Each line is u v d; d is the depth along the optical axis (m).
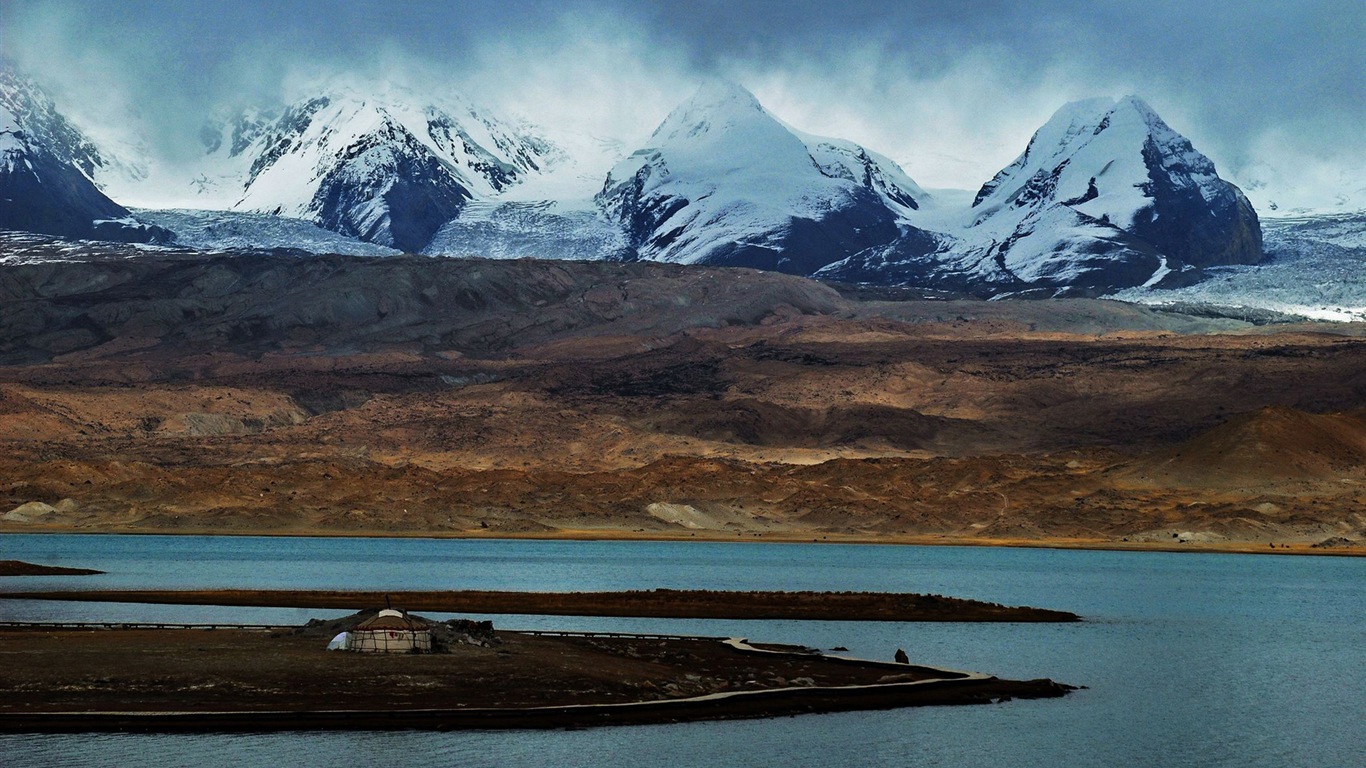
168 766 93.31
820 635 171.25
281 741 99.44
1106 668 148.00
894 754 104.69
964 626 184.38
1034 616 197.88
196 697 108.06
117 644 129.50
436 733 103.19
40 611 178.50
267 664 119.31
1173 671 147.38
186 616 175.12
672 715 111.88
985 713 119.06
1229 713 123.69
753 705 116.12
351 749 98.50
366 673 117.38
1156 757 107.38
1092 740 111.50
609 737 104.88
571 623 180.88
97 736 99.06
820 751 104.38
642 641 150.38
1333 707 127.19
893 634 173.38
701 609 197.88
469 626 139.75
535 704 110.94
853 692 122.62
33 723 101.00
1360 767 105.12
